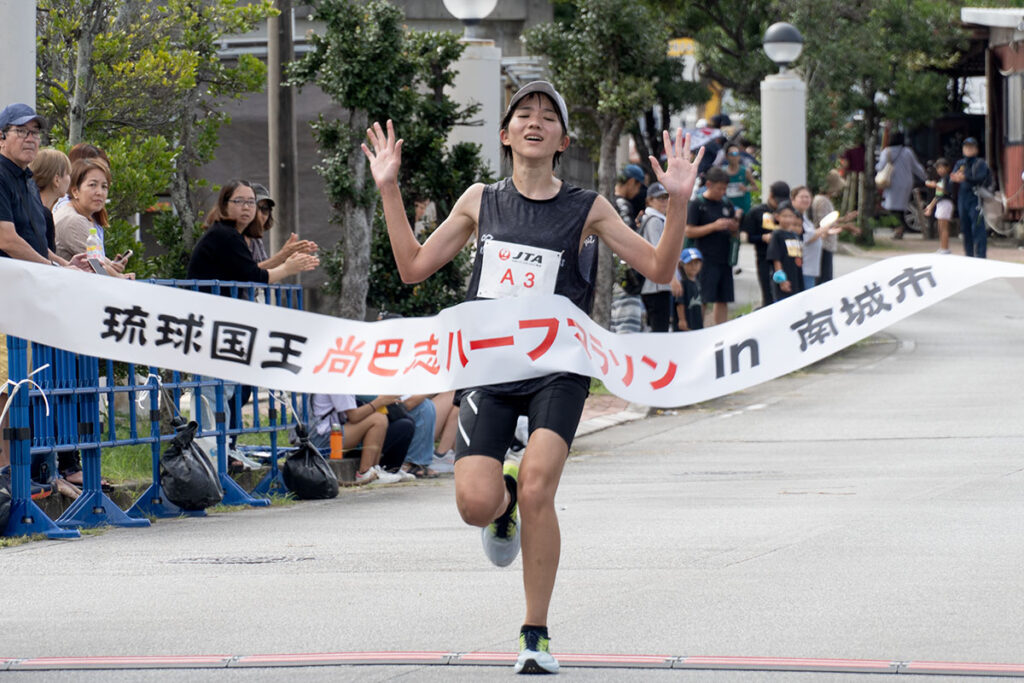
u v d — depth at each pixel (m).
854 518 11.69
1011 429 17.36
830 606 8.61
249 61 20.42
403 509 13.30
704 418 20.47
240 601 9.09
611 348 7.70
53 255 11.92
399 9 18.95
